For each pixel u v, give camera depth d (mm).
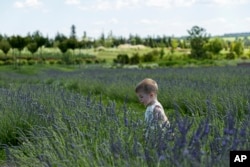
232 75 17625
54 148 4863
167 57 81000
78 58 83812
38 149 5023
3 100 8172
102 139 4762
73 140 4648
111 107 5785
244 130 3594
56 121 6180
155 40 124250
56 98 8281
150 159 3545
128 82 16203
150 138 4281
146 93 5215
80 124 5645
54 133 5160
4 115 7043
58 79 25844
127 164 3514
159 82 15125
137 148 3848
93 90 17422
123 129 4957
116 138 4441
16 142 6820
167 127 4410
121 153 3889
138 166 3549
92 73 28641
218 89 10750
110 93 15164
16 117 6934
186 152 3096
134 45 123438
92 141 4656
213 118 5328
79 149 4199
